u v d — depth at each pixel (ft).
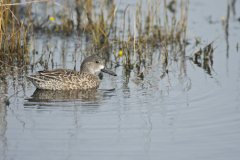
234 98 45.37
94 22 64.44
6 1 55.47
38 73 48.08
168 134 38.06
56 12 70.23
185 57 58.75
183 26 63.41
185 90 47.55
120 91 47.44
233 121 40.29
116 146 36.09
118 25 66.13
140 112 41.98
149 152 35.32
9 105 43.11
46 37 63.62
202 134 38.09
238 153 35.22
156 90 47.60
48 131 38.09
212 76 51.88
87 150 35.45
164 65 55.93
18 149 35.35
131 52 59.52
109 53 59.93
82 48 60.23
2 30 55.06
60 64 54.85
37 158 34.22
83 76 48.34
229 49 60.49
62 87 47.88
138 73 53.16
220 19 69.92
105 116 41.06
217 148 35.96
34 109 42.34
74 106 43.24
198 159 34.45
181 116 41.27
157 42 63.21
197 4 75.10
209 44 58.44
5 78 50.21
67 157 34.40
